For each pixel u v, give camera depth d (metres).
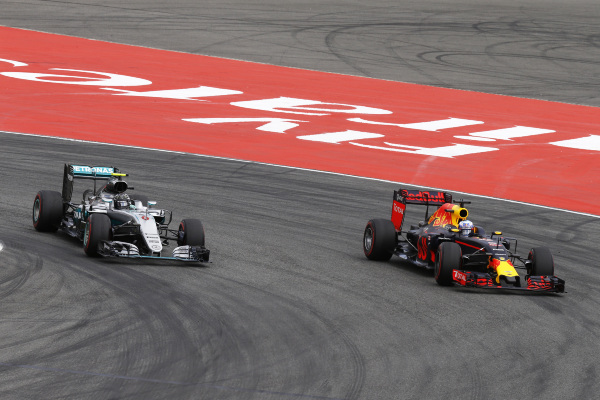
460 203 51.62
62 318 37.88
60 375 31.41
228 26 188.50
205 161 85.94
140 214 49.53
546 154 101.25
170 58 151.62
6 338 34.91
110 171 55.22
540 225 70.12
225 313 40.19
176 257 47.81
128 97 116.62
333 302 43.41
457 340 38.31
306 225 63.41
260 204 69.56
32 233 53.56
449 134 108.75
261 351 35.28
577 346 38.50
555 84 155.38
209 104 116.12
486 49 183.88
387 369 34.00
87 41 161.75
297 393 31.02
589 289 50.19
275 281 46.84
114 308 39.75
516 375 34.12
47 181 71.44
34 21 177.62
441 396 31.42
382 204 73.56
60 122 99.25
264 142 96.88
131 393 30.16
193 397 30.12
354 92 134.00
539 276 48.19
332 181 81.38
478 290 47.56
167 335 36.50
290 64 154.75
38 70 130.50
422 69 159.38
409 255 52.34
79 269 45.88
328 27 195.12
